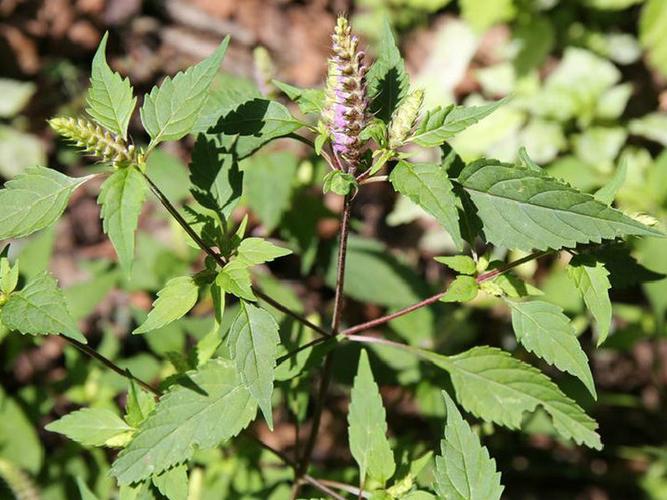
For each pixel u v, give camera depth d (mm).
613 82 1086
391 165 1126
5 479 789
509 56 1154
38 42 1304
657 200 999
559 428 634
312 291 1063
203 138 626
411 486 616
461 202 595
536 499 964
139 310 863
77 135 548
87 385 792
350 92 561
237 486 741
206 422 604
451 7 1273
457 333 864
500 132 1082
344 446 916
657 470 942
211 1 1330
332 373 781
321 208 847
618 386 1019
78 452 807
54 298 574
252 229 926
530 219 583
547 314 600
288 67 1285
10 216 564
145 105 568
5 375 927
